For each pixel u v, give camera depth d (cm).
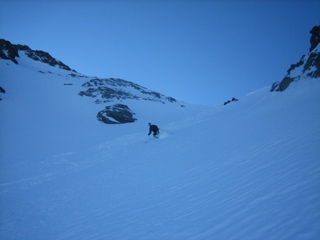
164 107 4712
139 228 371
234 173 523
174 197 490
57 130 2506
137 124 3188
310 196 290
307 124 728
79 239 394
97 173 1041
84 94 4541
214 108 4250
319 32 1856
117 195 646
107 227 416
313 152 461
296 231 227
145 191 610
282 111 1204
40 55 7256
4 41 5509
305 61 1847
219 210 353
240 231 267
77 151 1844
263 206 312
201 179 567
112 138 2327
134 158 1211
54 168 1362
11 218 617
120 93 5094
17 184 1066
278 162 481
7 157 1573
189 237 294
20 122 2494
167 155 1062
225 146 863
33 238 463
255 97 2889
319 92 1236
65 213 589
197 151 949
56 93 4262
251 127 1066
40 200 756
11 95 3347
